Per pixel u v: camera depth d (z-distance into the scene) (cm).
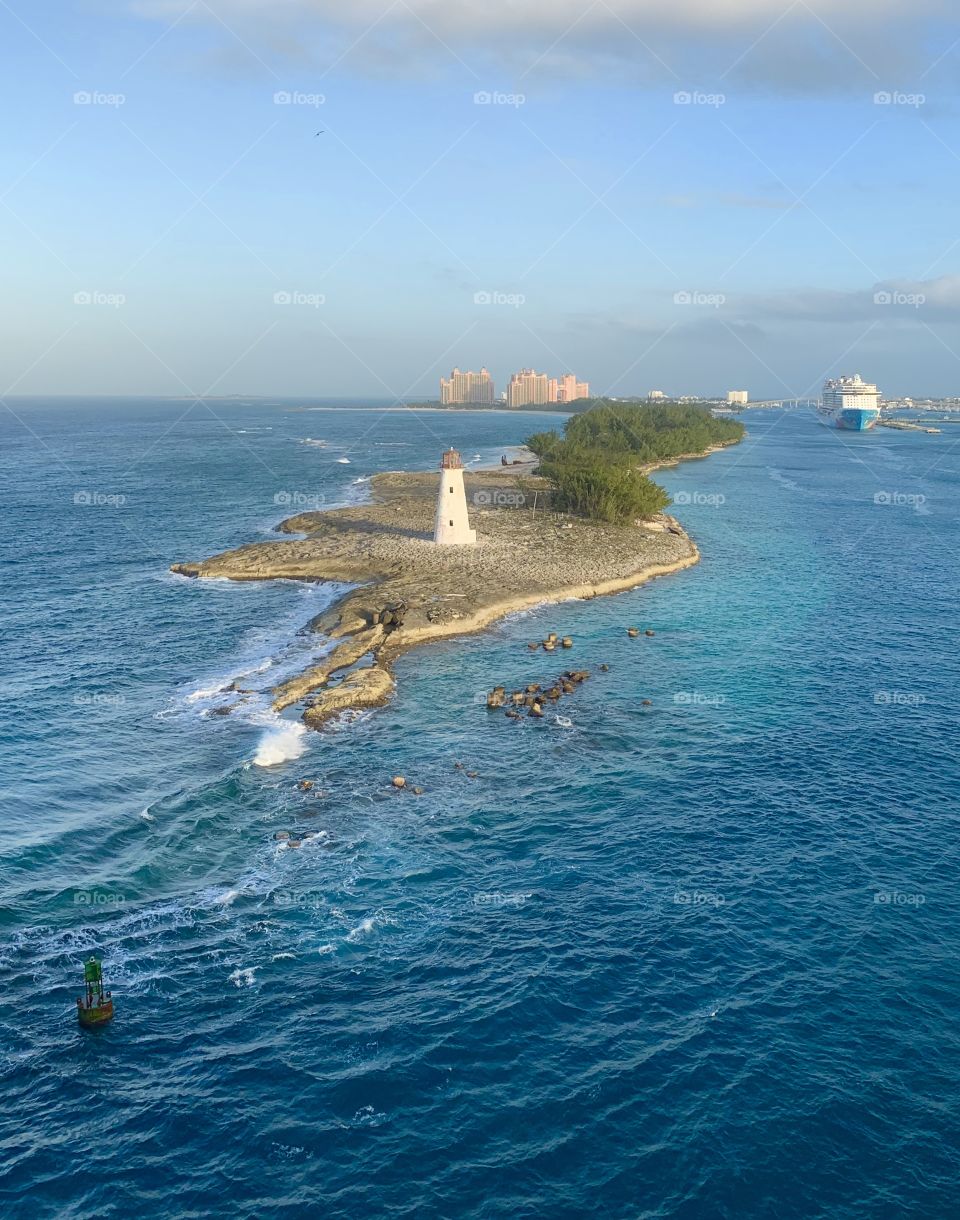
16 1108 3303
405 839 5044
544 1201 2997
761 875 4753
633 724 6575
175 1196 3002
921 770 5900
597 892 4600
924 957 4141
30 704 6788
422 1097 3388
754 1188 3047
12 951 4059
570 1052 3600
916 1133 3250
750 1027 3725
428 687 7250
